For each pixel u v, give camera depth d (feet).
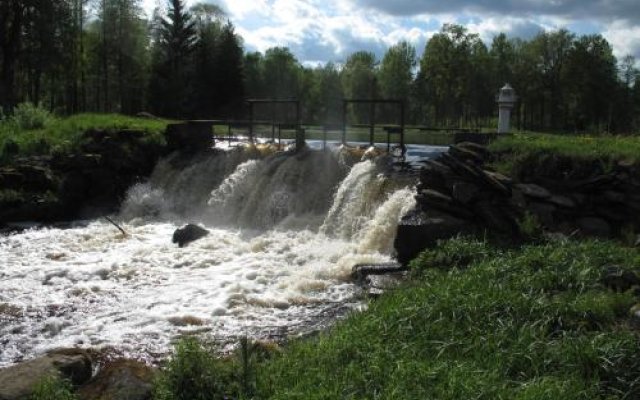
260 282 41.91
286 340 30.89
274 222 59.88
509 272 31.83
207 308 37.04
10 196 64.34
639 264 32.27
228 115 204.54
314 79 308.19
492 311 26.63
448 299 27.45
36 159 71.87
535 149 46.34
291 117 240.32
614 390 20.98
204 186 69.87
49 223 64.64
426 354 23.67
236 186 65.21
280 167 62.75
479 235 40.04
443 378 21.29
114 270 45.52
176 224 63.93
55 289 41.14
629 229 40.98
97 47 204.44
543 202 42.45
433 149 82.23
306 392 20.42
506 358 22.82
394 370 21.97
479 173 42.39
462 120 240.32
